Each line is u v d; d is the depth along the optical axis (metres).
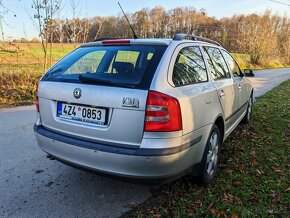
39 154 4.41
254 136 5.38
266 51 39.59
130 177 2.59
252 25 40.69
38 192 3.30
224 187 3.41
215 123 3.66
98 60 3.21
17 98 8.98
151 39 3.19
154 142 2.51
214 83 3.60
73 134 2.90
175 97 2.61
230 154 4.46
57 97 3.00
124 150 2.55
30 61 12.02
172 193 3.27
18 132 5.50
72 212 2.93
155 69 2.67
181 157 2.69
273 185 3.46
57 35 11.87
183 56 3.08
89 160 2.74
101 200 3.15
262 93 11.55
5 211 2.93
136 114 2.52
